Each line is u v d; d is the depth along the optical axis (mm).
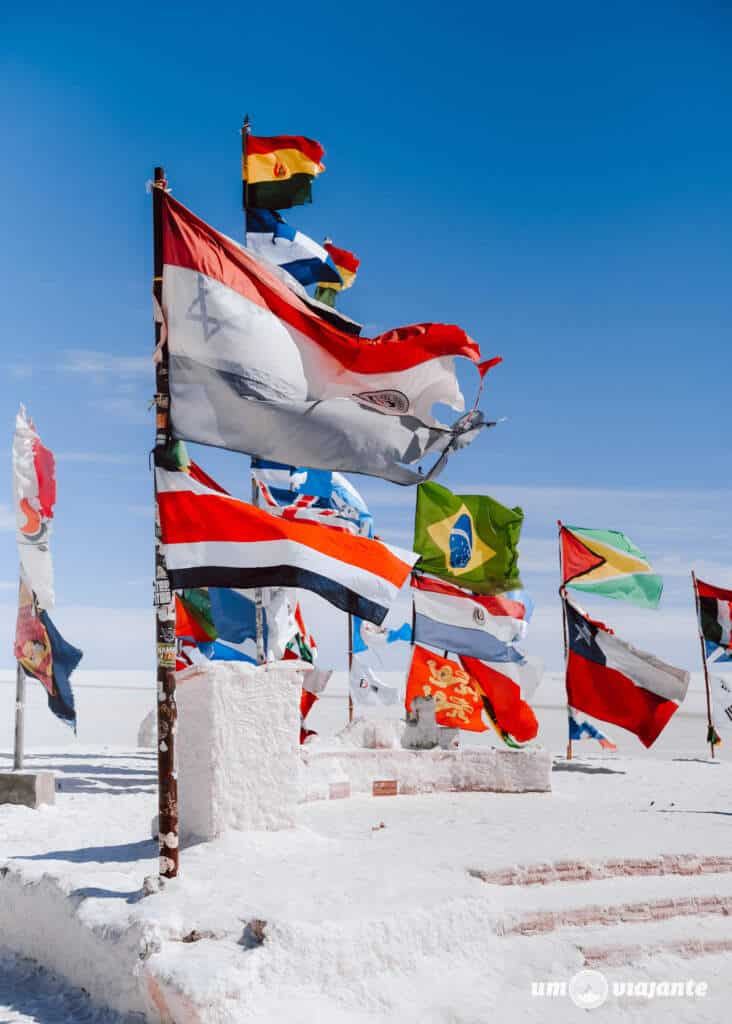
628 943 8094
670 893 8883
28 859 9648
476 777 15977
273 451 8922
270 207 15648
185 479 8594
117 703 54500
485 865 8984
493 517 17047
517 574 17016
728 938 8430
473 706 17609
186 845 9930
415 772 15703
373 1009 6840
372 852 9688
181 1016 6434
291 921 7027
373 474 9367
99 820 13078
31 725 38281
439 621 16922
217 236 8812
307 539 8938
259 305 8891
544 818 12945
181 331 8617
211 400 8672
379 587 9148
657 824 12250
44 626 15914
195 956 6828
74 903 8008
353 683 21359
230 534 8641
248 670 10227
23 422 15992
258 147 15625
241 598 15797
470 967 7574
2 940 9141
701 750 31078
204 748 10031
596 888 9047
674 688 19594
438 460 9625
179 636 15359
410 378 9328
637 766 21406
